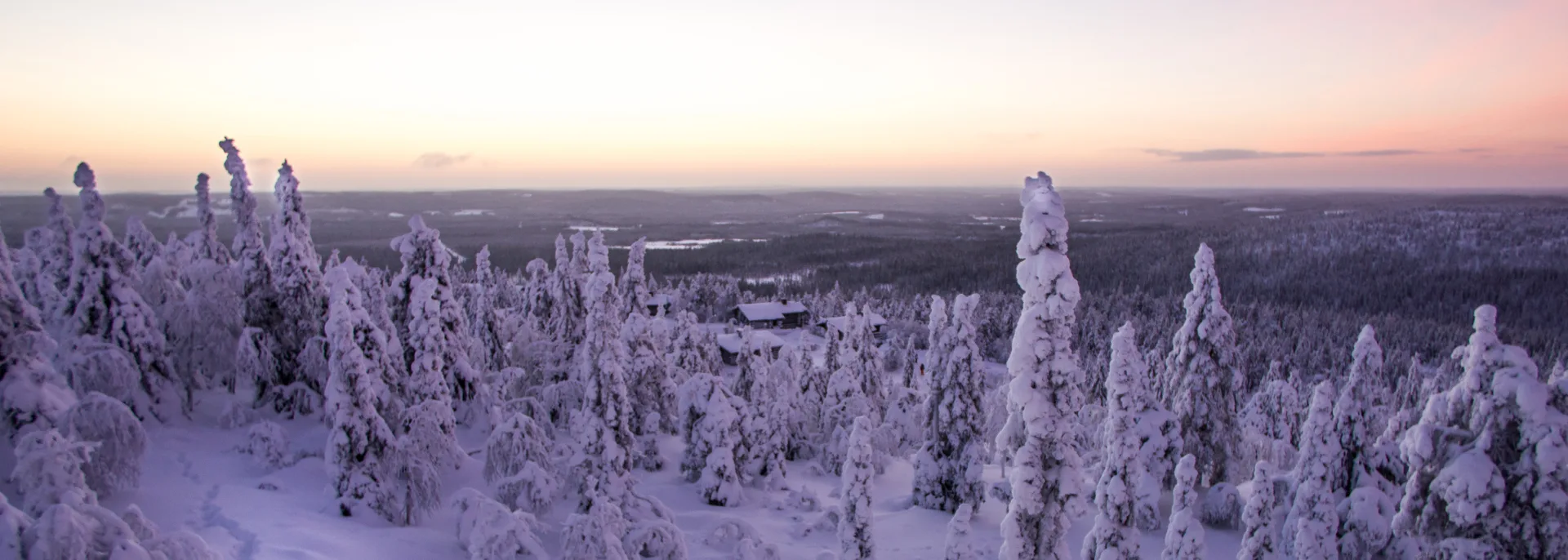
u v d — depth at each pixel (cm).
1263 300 17000
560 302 4038
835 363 6031
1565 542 1321
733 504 3450
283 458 2680
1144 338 10925
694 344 5044
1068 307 1543
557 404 3912
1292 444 4706
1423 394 4988
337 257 4062
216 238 3362
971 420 3472
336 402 2367
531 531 2155
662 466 3972
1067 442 1577
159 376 2931
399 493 2523
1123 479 1591
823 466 4409
